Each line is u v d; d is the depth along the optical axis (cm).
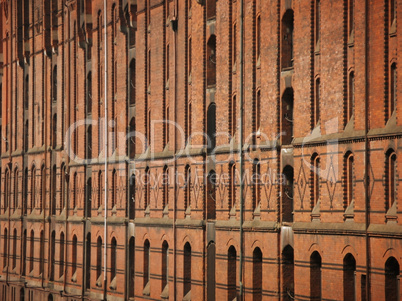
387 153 5078
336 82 5509
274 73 6134
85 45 9156
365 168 5216
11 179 11388
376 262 5112
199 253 7019
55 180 10038
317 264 5741
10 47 11231
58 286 9775
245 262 6425
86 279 9112
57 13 9838
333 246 5494
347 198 5431
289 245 6006
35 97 10500
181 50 7344
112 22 8588
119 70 8444
